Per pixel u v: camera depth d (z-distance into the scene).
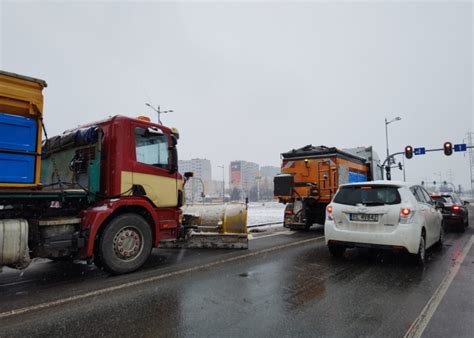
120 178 6.06
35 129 5.18
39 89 5.19
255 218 19.56
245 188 105.75
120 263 5.75
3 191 4.78
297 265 6.31
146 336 3.34
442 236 8.47
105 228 5.67
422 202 6.97
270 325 3.58
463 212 11.55
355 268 6.05
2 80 4.80
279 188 12.54
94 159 6.20
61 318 3.80
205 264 6.42
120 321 3.71
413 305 4.14
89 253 5.42
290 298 4.43
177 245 8.29
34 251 5.22
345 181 12.92
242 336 3.32
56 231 5.37
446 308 4.03
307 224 12.33
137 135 6.44
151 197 6.57
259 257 7.07
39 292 4.78
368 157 16.25
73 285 5.13
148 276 5.58
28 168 5.07
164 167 6.91
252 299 4.40
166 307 4.12
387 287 4.89
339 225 6.63
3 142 4.82
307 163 12.80
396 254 7.33
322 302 4.26
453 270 5.89
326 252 7.64
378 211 6.18
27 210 5.37
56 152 6.99
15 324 3.64
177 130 7.29
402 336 3.30
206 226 8.45
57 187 6.60
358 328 3.49
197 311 3.99
